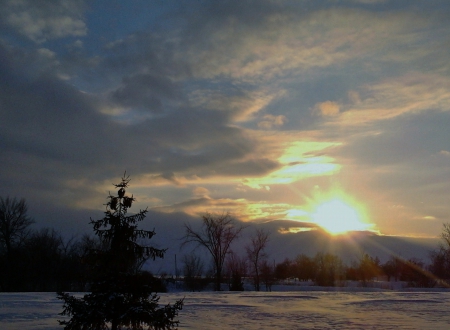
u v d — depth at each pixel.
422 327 16.58
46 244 60.81
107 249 12.45
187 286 60.78
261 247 68.62
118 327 12.07
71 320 11.50
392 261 87.94
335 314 21.00
